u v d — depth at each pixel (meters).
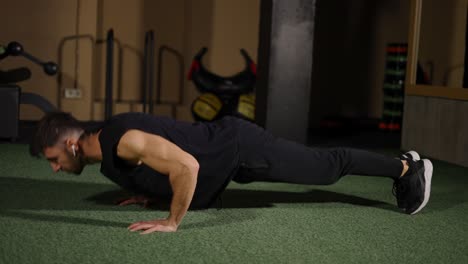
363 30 9.29
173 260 2.45
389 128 8.52
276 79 6.36
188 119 8.64
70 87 8.25
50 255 2.46
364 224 3.19
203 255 2.53
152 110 7.97
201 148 2.96
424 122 6.19
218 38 8.65
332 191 4.09
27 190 3.76
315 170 3.11
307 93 6.42
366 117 9.38
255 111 6.75
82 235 2.76
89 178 4.25
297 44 6.35
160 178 2.88
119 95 8.58
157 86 8.67
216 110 7.95
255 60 8.76
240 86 8.28
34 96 6.14
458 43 8.35
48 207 3.31
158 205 3.39
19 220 3.00
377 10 9.29
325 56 9.23
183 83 8.71
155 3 8.57
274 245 2.72
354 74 9.33
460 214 3.55
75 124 2.78
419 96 6.29
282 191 4.01
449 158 5.77
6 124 5.89
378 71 9.36
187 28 8.60
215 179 3.00
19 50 6.54
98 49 8.48
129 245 2.62
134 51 8.57
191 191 2.71
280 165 3.05
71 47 8.20
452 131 5.72
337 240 2.86
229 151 2.98
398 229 3.12
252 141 3.03
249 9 8.70
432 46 8.70
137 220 3.05
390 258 2.62
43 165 4.71
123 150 2.70
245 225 3.04
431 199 3.97
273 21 6.30
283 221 3.17
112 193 3.74
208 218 3.15
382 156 3.32
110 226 2.92
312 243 2.78
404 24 9.30
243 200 3.66
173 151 2.65
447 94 5.79
